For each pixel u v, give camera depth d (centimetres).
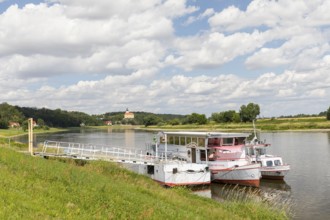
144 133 19138
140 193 2389
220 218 2211
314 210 3222
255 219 2469
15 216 1214
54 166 2466
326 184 4325
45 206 1476
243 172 4325
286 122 18725
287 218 2686
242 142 4722
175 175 4103
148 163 4366
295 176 4875
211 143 4603
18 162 2273
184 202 2497
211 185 4434
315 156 6631
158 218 1775
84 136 16138
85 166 3466
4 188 1555
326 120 18212
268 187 4281
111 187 2208
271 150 7769
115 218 1650
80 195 1844
